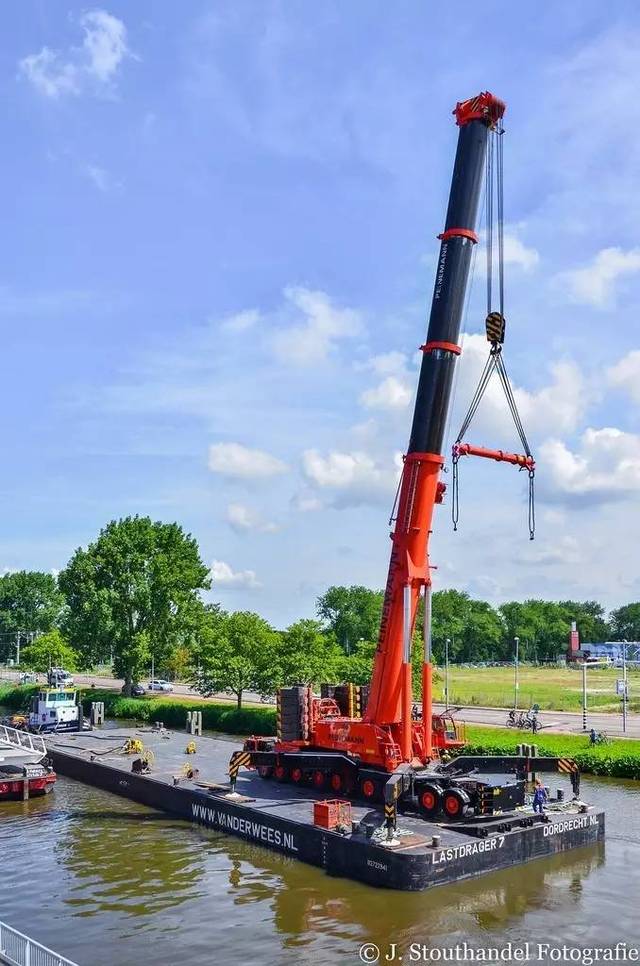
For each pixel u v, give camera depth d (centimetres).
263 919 2142
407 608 2819
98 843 2912
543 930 2050
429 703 2875
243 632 6581
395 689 2938
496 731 5331
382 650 2955
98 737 4834
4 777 3597
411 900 2234
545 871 2481
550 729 5553
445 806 2675
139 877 2512
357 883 2395
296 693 3306
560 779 4144
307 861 2602
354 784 3052
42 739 4291
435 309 2862
